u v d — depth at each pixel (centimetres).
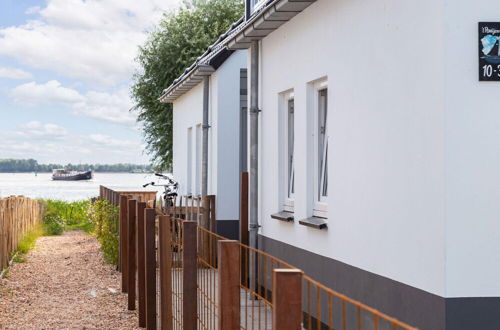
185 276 598
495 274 525
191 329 597
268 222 1012
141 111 2853
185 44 2792
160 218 706
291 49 906
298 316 318
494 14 529
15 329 882
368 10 664
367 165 664
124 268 1145
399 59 600
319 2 802
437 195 536
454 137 527
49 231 2362
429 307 545
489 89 529
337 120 743
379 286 636
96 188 8031
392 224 611
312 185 855
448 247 524
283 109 970
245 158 1462
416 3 570
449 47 528
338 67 743
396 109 605
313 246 821
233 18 2873
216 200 1434
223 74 1436
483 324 524
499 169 529
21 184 10700
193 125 1692
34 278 1297
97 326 909
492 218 527
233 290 447
